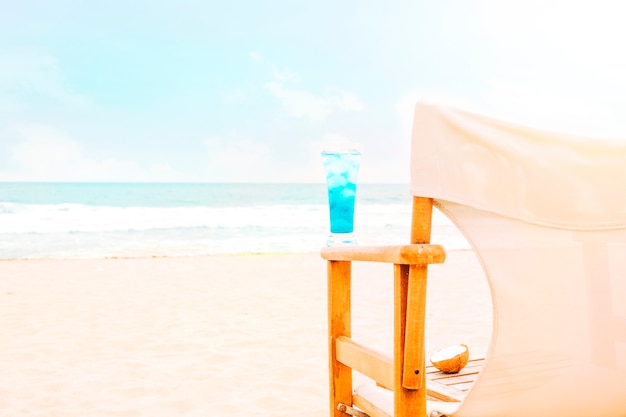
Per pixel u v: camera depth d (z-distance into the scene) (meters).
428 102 1.22
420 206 1.24
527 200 1.17
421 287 1.23
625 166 1.16
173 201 36.66
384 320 5.75
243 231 20.77
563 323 1.23
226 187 47.50
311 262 11.81
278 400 3.34
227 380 3.75
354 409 1.80
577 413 1.32
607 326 1.23
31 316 6.11
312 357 4.33
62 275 9.66
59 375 3.92
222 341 4.89
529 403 1.28
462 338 4.89
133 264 11.38
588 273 1.21
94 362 4.25
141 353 4.52
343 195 1.86
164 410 3.22
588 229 1.18
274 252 14.96
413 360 1.25
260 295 7.50
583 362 1.24
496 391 1.27
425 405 1.27
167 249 15.73
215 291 7.86
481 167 1.17
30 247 16.17
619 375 1.26
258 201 37.06
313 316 6.03
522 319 1.24
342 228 1.87
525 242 1.20
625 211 1.17
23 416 3.14
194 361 4.25
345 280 1.87
